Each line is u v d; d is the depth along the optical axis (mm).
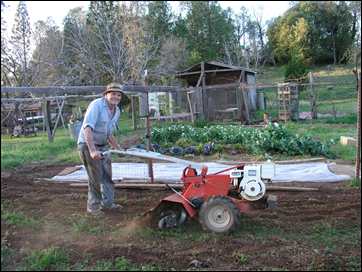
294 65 38469
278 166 10203
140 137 16422
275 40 63719
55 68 35094
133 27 36312
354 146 13078
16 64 31141
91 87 11750
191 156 12289
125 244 5109
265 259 4629
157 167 10203
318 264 4461
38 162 11727
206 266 4488
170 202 5652
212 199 5379
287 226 5719
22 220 5953
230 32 58969
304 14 63719
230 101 28891
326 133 16625
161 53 39688
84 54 36906
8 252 4863
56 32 37781
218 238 5219
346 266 4430
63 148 14523
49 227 5809
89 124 6137
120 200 7188
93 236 5453
